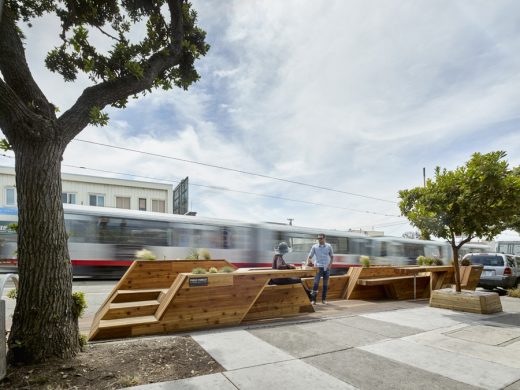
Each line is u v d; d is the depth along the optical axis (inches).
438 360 168.9
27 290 143.6
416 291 415.8
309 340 199.2
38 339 141.9
